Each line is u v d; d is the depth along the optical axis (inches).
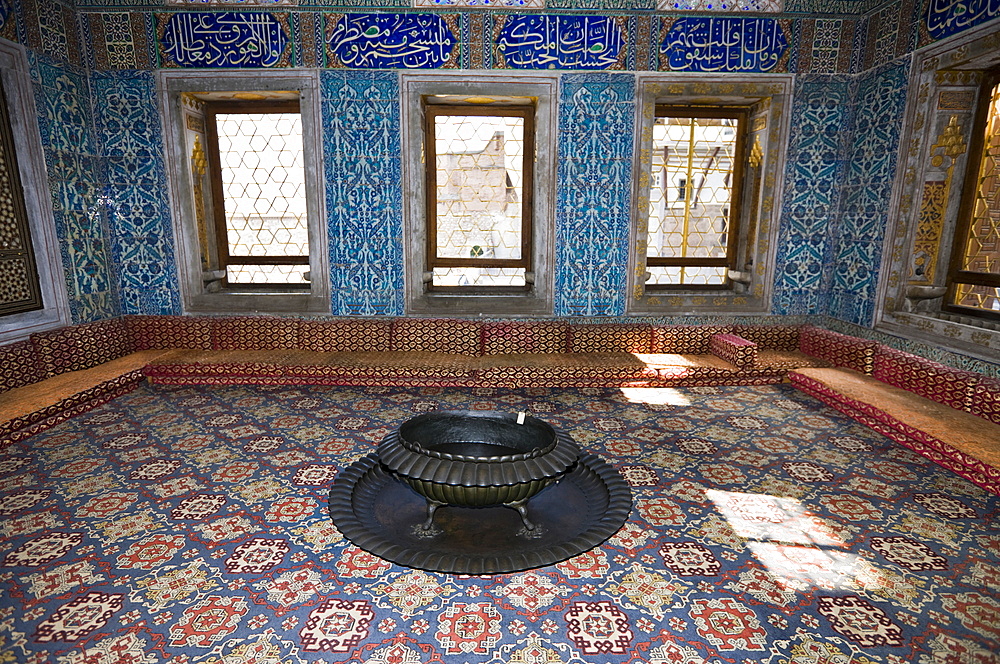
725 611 82.5
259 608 82.4
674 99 212.7
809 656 73.7
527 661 72.7
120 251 215.9
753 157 221.8
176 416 165.6
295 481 124.4
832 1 202.7
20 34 176.2
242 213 226.4
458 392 193.6
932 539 102.2
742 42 205.2
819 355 208.7
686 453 141.9
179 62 203.2
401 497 102.3
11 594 84.5
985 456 123.7
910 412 151.2
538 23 202.5
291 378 198.4
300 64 203.3
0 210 171.0
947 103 173.3
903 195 184.4
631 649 75.0
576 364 201.3
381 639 76.4
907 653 74.2
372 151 209.2
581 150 210.8
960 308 176.2
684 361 207.3
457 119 219.9
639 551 98.4
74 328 187.5
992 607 83.4
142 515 108.7
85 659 71.8
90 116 205.3
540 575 91.5
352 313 221.0
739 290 231.3
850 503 115.9
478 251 229.3
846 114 209.8
